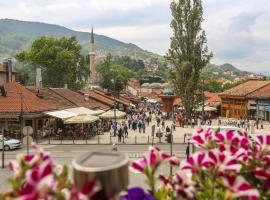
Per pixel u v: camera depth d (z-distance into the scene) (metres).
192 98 63.09
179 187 3.02
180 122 63.09
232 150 3.25
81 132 44.19
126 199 2.64
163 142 40.75
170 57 63.41
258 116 77.38
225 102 88.81
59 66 89.62
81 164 2.46
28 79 103.06
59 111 48.75
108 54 126.25
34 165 2.63
